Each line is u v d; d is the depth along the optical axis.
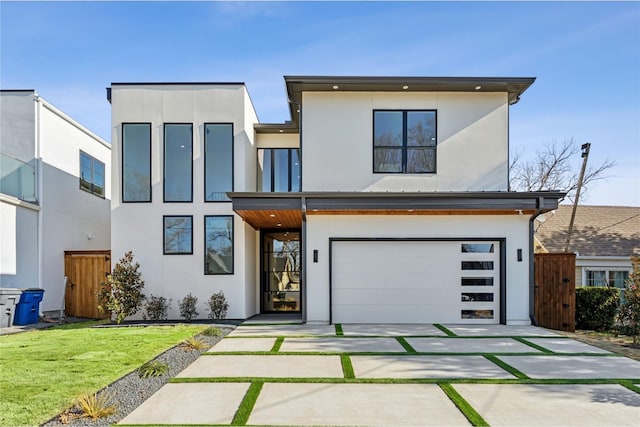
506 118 12.27
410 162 12.22
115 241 12.48
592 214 19.22
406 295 11.55
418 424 4.73
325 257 11.55
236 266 12.48
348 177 12.16
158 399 5.48
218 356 7.79
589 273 15.79
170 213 12.55
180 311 12.24
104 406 5.10
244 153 12.70
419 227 11.58
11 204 12.20
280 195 10.90
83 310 13.76
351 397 5.58
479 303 11.50
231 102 12.76
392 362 7.36
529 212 11.40
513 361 7.46
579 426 4.70
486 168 12.18
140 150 12.67
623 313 9.91
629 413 5.07
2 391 5.58
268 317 13.14
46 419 4.72
